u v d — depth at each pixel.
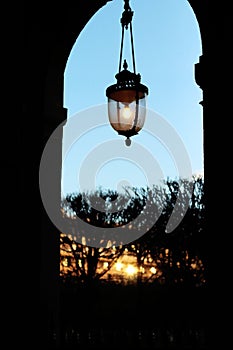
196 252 27.47
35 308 7.53
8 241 7.83
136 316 26.41
